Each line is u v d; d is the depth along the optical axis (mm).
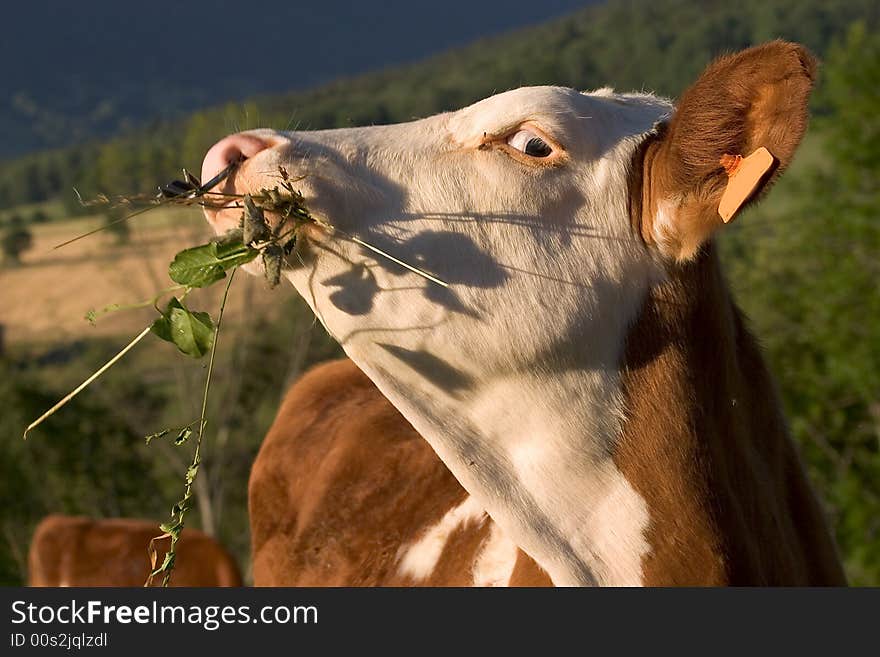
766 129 3621
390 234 3793
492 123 3938
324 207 3734
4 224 66750
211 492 28547
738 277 24922
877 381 20406
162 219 34500
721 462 3953
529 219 3875
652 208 3928
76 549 9695
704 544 3846
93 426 30203
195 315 3656
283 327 29266
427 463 5410
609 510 3928
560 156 3918
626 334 3934
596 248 3912
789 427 4621
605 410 3902
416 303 3793
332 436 6023
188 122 27844
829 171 23938
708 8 70188
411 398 4000
